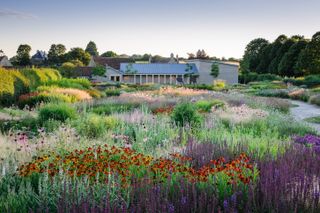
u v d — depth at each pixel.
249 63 98.88
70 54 118.19
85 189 4.72
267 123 13.38
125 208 4.09
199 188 4.79
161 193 4.50
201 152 7.14
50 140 8.30
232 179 5.00
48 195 4.83
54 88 24.98
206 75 85.88
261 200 4.58
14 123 11.81
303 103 31.94
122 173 5.33
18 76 22.70
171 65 86.88
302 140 10.11
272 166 5.56
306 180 4.81
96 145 8.26
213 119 13.09
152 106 18.95
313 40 68.50
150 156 6.84
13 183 5.43
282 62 76.88
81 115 13.84
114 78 82.56
